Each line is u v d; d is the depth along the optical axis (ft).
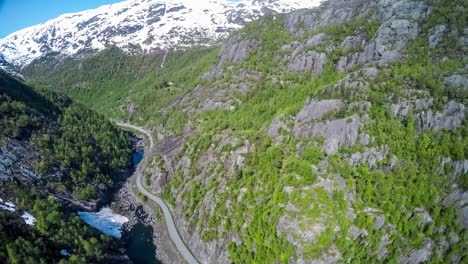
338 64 611.06
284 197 404.98
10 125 603.67
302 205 390.21
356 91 460.55
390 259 348.59
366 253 356.59
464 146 367.66
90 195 594.65
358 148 410.11
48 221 455.22
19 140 598.34
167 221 547.90
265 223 406.62
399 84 439.63
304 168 417.28
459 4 528.63
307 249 363.56
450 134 381.60
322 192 395.55
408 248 349.20
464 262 324.80
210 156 585.63
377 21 615.16
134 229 552.82
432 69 440.86
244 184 469.57
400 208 369.50
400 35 533.14
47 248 421.59
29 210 477.77
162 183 636.89
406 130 402.93
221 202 476.95
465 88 399.65
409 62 475.31
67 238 446.60
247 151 520.83
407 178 381.60
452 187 360.89
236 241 433.07
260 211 421.18
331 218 375.86
